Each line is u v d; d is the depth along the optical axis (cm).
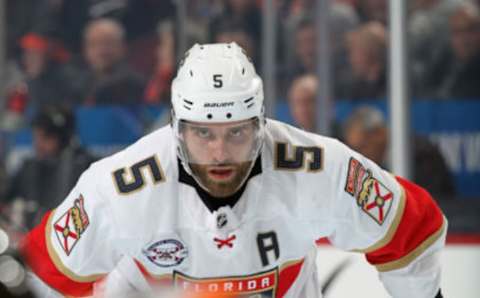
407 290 579
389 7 1098
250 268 530
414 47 1368
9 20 1360
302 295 584
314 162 520
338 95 1330
